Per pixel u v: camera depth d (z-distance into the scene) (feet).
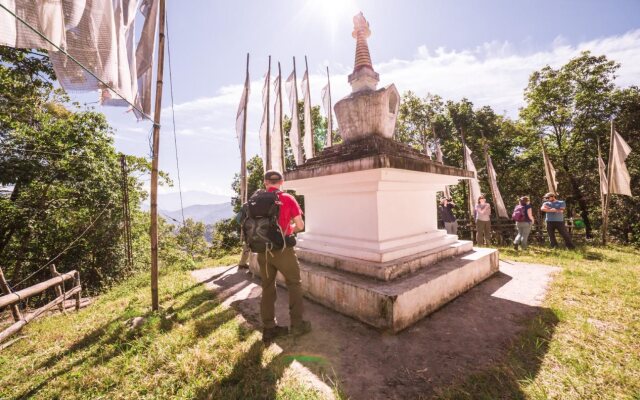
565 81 59.11
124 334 10.56
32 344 10.89
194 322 11.52
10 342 11.30
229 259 26.53
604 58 55.47
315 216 17.06
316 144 70.90
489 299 12.73
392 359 8.27
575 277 15.39
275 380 7.43
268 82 29.37
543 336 9.16
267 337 9.52
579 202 59.62
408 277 11.95
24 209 36.52
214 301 14.16
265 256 9.67
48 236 40.45
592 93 55.62
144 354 9.18
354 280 11.72
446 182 17.24
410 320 10.30
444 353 8.48
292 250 9.89
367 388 7.04
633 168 50.70
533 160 65.57
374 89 16.56
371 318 10.34
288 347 9.12
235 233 86.07
